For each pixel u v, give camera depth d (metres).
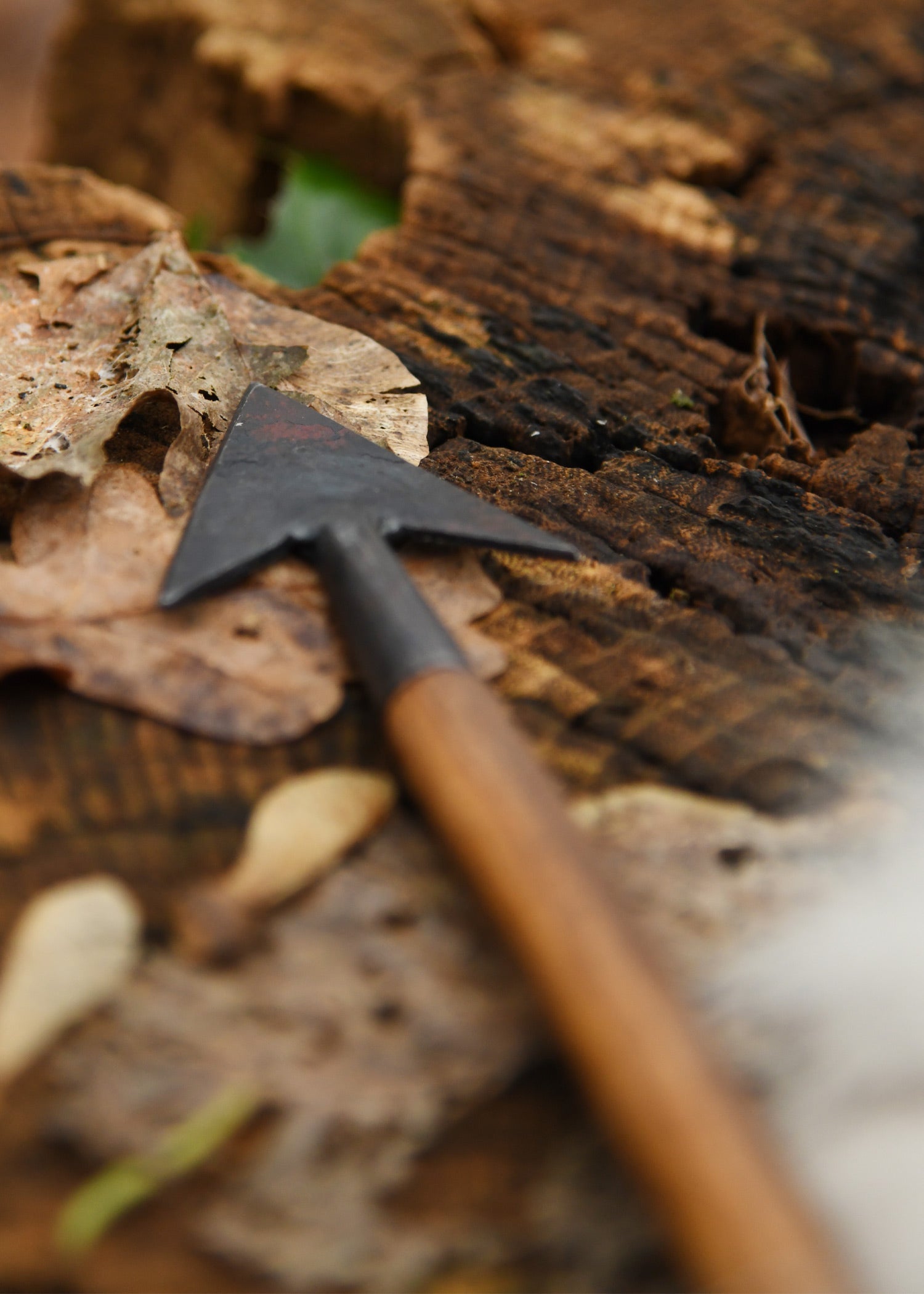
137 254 0.36
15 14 1.69
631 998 0.26
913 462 0.36
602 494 0.34
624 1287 0.26
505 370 0.36
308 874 0.28
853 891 0.28
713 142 0.48
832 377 0.39
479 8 0.56
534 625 0.31
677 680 0.31
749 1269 0.25
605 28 0.57
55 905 0.28
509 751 0.28
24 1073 0.27
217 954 0.28
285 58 0.52
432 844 0.29
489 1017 0.27
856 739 0.30
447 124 0.48
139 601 0.31
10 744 0.29
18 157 1.46
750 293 0.40
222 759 0.29
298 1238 0.26
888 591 0.32
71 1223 0.26
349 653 0.30
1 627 0.30
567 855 0.27
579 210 0.44
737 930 0.28
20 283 0.36
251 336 0.36
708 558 0.33
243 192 0.57
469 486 0.34
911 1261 0.26
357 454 0.32
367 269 0.39
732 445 0.37
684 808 0.29
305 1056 0.27
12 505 0.31
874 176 0.48
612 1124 0.26
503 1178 0.27
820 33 0.58
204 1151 0.27
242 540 0.31
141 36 0.62
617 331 0.38
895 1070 0.27
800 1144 0.27
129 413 0.33
